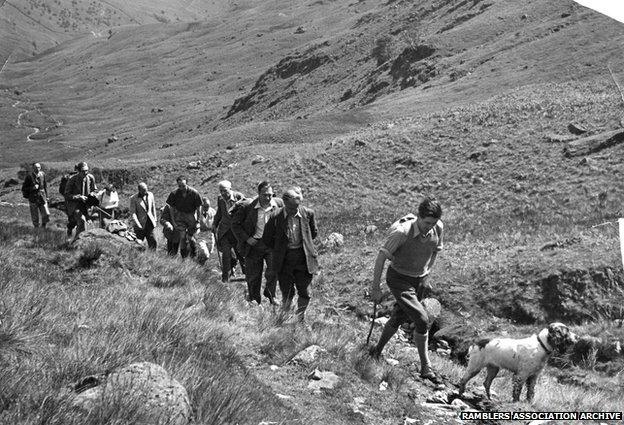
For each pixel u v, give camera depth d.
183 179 13.87
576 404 7.98
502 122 47.19
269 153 59.94
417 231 7.54
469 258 17.47
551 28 99.19
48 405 4.11
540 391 8.31
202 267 12.75
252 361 7.27
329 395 6.65
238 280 14.71
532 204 31.98
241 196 13.87
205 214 17.94
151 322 6.92
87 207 17.17
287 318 8.98
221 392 5.25
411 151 47.03
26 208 41.16
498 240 20.00
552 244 16.89
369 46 180.38
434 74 109.44
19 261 10.19
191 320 7.43
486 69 89.75
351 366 7.46
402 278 7.78
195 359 6.13
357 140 51.09
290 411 5.78
